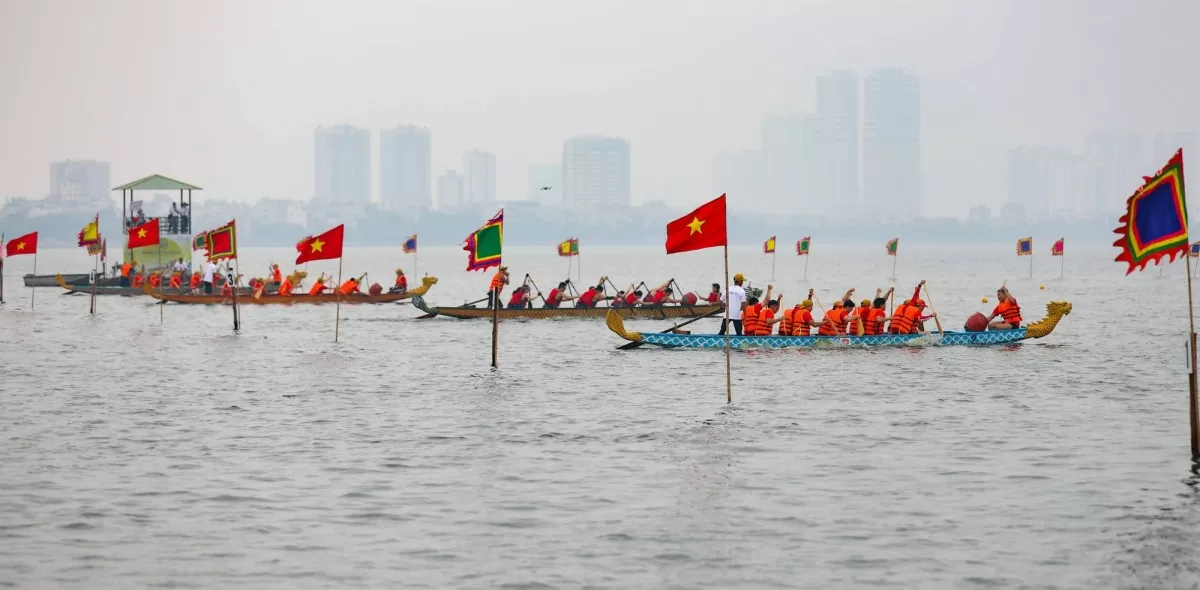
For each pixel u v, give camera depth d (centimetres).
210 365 4228
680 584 1694
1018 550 1841
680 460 2480
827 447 2617
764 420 2967
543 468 2402
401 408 3188
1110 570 1745
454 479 2302
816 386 3547
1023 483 2262
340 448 2612
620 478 2311
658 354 4419
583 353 4547
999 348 4534
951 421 2942
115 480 2294
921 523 1988
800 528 1959
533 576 1727
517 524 1984
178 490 2212
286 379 3825
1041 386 3547
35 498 2152
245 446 2636
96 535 1922
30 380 3800
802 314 4491
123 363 4300
